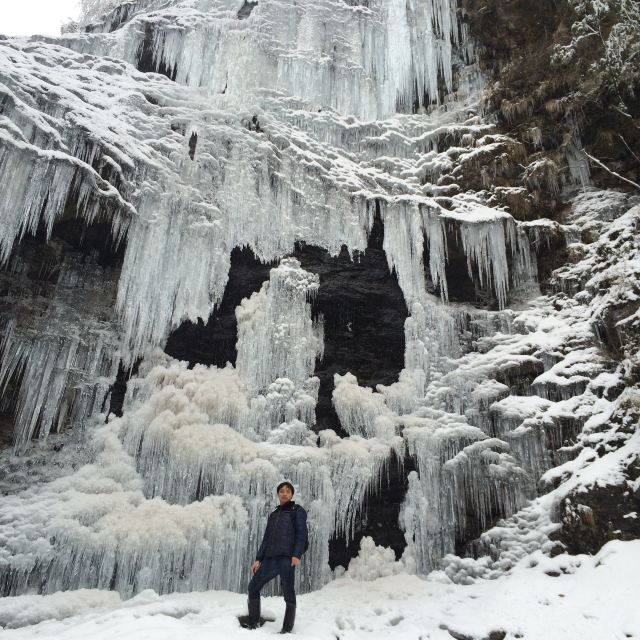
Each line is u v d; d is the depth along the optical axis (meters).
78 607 5.84
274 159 10.23
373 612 6.21
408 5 14.16
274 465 7.89
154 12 12.92
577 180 12.15
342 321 10.12
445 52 13.90
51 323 8.18
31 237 8.20
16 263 8.14
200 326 9.30
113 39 12.30
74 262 8.70
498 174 11.59
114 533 6.64
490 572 7.04
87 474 7.43
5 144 7.05
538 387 8.85
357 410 9.07
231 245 9.50
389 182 10.91
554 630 4.98
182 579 6.71
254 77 12.08
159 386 8.49
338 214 10.16
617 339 7.88
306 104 11.95
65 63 10.20
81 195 7.83
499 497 8.09
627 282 7.95
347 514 8.23
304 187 10.22
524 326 10.07
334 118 11.95
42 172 7.39
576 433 7.98
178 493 7.50
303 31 13.24
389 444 8.61
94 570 6.52
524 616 5.38
